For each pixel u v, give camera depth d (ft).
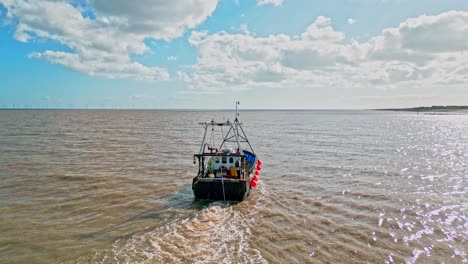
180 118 428.97
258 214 47.75
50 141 129.90
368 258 34.17
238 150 64.64
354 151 114.93
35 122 269.03
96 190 59.31
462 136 187.32
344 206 51.90
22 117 382.01
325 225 43.50
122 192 58.54
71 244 36.55
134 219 44.98
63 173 71.72
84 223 43.24
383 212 49.01
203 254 34.12
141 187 62.39
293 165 87.92
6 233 39.50
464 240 39.06
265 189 62.49
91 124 254.88
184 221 44.19
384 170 80.79
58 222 43.45
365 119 459.73
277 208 50.70
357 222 44.73
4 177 67.36
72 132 173.78
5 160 86.07
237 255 34.14
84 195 56.08
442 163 91.71
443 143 146.41
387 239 39.14
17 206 49.62
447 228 42.88
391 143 142.51
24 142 124.67
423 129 249.14
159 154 103.09
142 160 91.40
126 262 31.99
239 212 48.62
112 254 33.88
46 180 65.51
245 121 371.76
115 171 75.66
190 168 81.51
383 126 281.33
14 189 58.90
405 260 33.88
